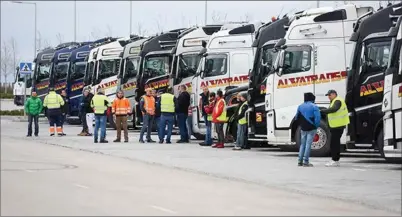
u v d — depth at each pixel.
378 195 17.52
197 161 25.59
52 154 28.00
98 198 16.53
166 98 34.75
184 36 37.69
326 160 25.92
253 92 29.61
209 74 33.78
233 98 32.88
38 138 37.50
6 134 41.28
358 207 15.88
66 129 47.78
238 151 30.09
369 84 25.53
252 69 30.02
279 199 16.89
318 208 15.65
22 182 19.11
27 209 14.80
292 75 27.44
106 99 34.91
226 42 33.59
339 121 23.64
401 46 21.94
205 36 37.69
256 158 26.83
